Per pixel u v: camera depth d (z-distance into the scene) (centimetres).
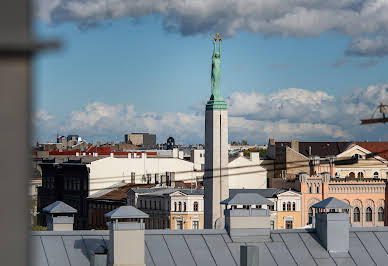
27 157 664
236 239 4950
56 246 4675
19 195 663
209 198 15675
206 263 4744
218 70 15938
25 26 655
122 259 4409
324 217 5003
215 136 15750
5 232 661
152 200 19950
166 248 4788
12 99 660
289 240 5047
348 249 5003
